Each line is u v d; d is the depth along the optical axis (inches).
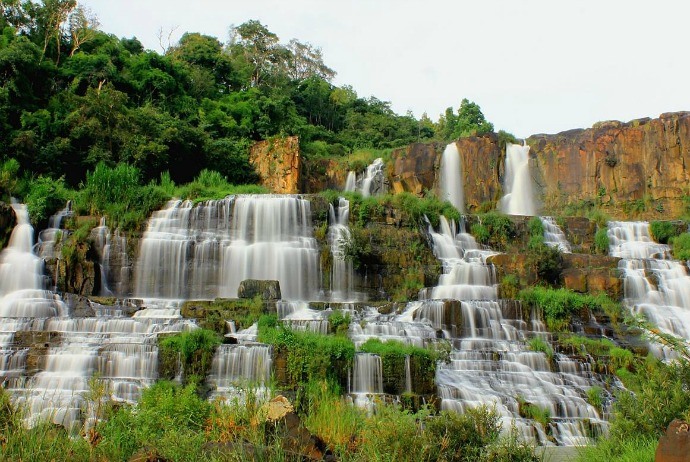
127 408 492.4
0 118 1483.8
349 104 3105.3
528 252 1212.5
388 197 1354.6
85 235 1122.7
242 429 419.5
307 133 2423.7
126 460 374.6
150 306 934.4
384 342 761.6
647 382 498.0
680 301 1098.7
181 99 2110.0
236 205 1242.0
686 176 1681.8
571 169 1800.0
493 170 1834.4
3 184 1266.0
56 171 1497.3
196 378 680.4
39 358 692.1
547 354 822.5
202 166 1768.0
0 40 1747.0
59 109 1624.0
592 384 792.3
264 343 711.1
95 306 909.2
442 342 803.4
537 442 649.0
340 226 1254.3
